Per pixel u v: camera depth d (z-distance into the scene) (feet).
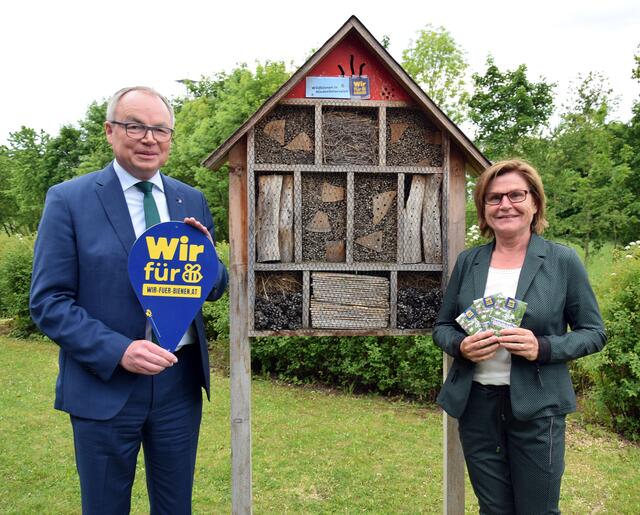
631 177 52.39
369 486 12.35
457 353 7.17
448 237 8.51
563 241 43.16
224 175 58.70
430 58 66.80
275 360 21.61
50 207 6.57
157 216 7.03
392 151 8.46
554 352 6.53
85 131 88.02
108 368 6.26
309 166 8.25
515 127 59.06
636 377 14.78
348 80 8.30
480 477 7.09
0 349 27.61
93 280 6.56
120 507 6.80
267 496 11.85
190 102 75.20
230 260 8.31
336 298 8.36
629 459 13.66
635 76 54.13
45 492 11.98
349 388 19.56
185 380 7.22
